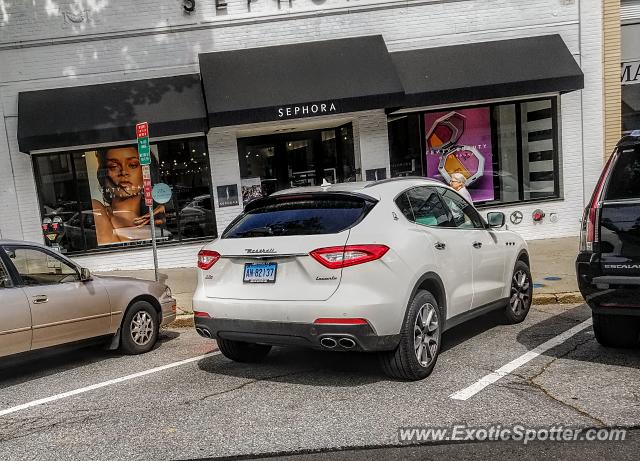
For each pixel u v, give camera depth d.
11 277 5.71
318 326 4.56
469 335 6.41
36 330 5.73
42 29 11.73
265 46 12.06
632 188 4.83
